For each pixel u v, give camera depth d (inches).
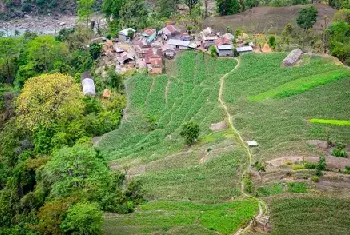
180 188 3457.2
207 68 5570.9
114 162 4020.7
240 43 5959.6
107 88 5374.0
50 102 4522.6
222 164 3676.2
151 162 3946.9
